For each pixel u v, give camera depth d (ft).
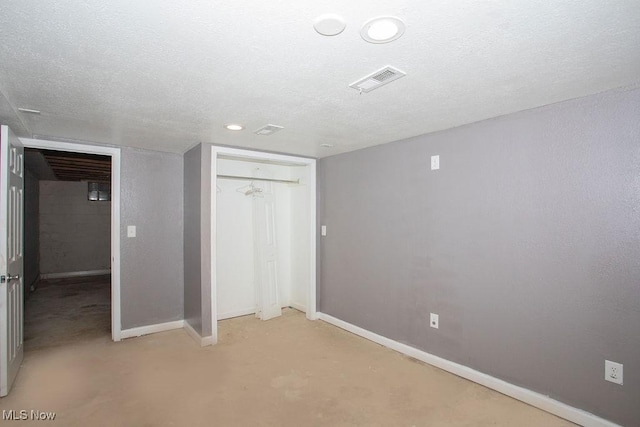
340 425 6.91
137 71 5.68
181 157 12.86
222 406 7.55
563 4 3.90
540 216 7.48
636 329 6.27
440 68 5.61
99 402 7.66
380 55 5.16
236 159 13.65
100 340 11.44
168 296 12.57
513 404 7.63
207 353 10.41
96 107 7.48
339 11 4.05
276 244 14.82
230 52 5.05
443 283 9.37
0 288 7.70
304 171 14.67
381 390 8.26
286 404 7.65
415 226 10.12
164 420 7.03
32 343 11.17
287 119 8.43
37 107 7.45
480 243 8.54
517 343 7.85
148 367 9.44
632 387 6.30
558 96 6.88
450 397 7.94
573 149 7.01
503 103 7.29
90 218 24.14
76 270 23.72
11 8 3.92
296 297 15.39
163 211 12.46
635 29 4.42
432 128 9.27
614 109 6.51
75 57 5.18
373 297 11.49
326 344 11.18
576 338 6.97
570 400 7.04
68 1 3.81
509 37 4.64
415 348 10.12
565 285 7.12
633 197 6.31
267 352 10.52
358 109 7.66
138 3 3.86
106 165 16.84
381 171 11.21
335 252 13.14
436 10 4.02
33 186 20.31
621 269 6.44
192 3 3.87
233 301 14.19
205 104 7.30
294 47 4.91
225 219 13.98
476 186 8.62
